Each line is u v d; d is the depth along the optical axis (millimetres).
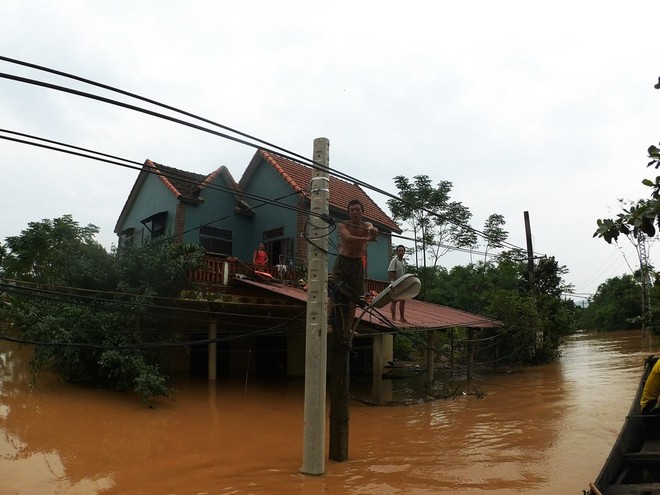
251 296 15812
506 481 7500
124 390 12320
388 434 10680
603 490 5199
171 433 9922
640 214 4461
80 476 7359
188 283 14180
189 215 19297
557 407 13195
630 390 15297
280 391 15109
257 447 9352
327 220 7906
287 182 19625
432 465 8328
